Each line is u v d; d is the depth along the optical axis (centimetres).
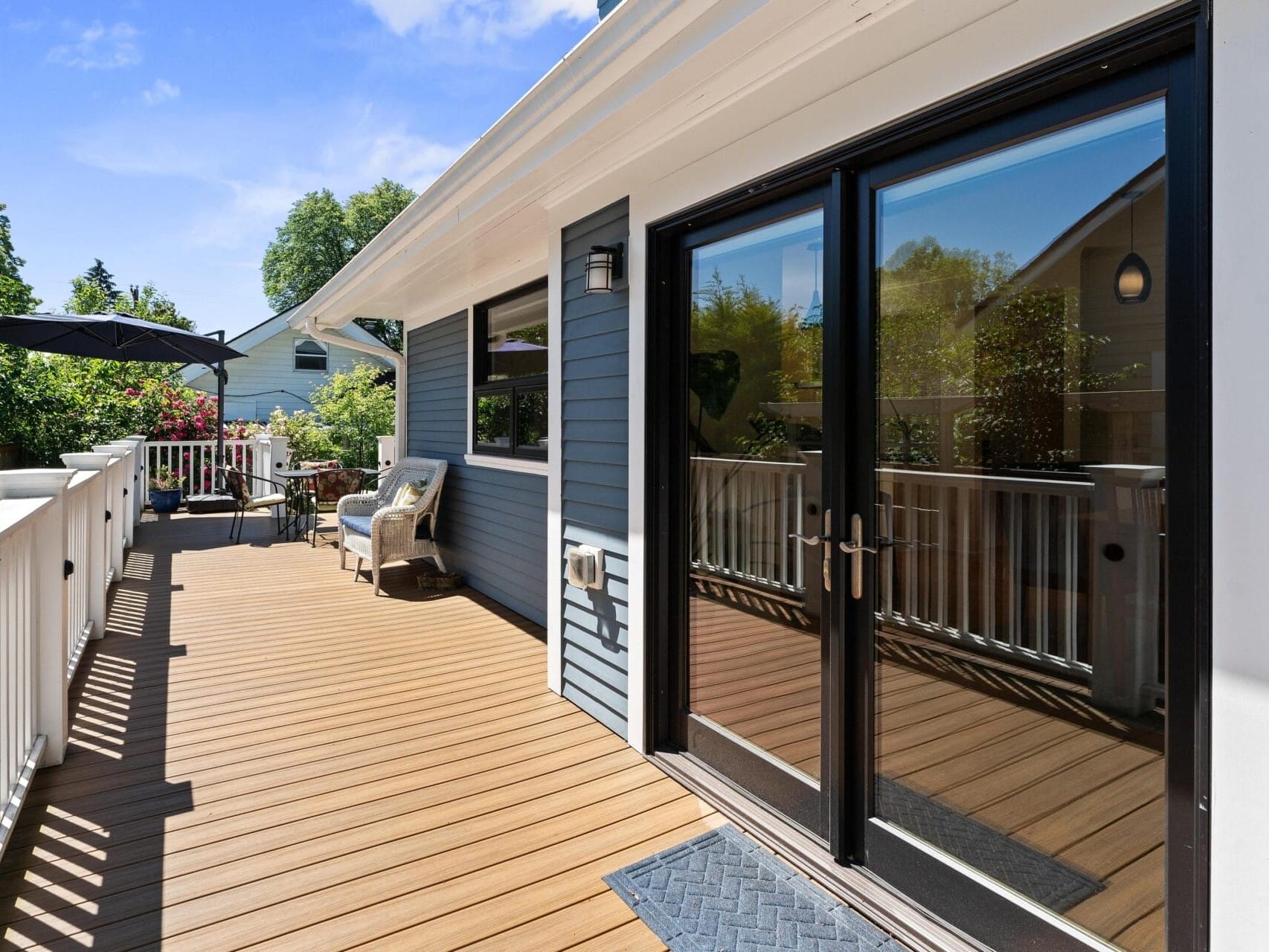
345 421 1365
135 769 272
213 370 1003
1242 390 126
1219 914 130
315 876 208
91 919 187
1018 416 173
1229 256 128
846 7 167
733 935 184
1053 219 164
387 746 295
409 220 405
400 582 602
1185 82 138
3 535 180
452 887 204
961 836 187
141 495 952
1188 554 137
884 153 197
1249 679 126
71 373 1005
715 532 267
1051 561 168
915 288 194
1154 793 150
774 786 239
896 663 201
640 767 279
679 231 280
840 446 209
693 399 277
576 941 182
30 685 261
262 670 385
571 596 345
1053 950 163
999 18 164
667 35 196
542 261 443
